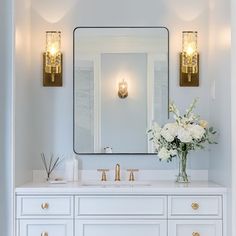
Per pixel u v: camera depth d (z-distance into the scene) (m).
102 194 2.85
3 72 2.88
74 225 2.85
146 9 3.40
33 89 3.38
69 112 3.40
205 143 3.36
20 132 3.04
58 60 3.36
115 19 3.41
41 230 2.86
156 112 3.39
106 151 3.38
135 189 2.84
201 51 3.39
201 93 3.38
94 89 3.41
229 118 2.81
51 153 3.39
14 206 2.85
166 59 3.40
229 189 2.79
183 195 2.85
